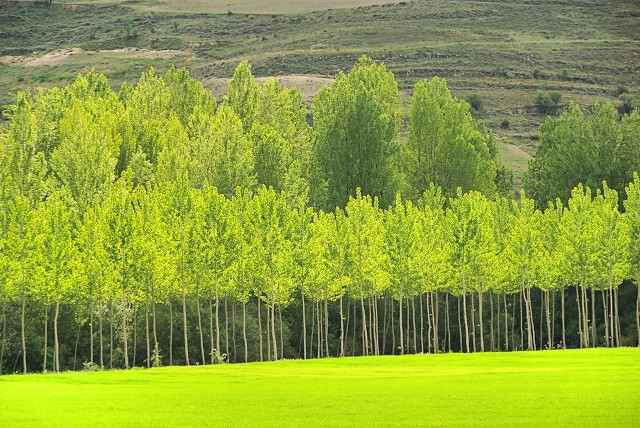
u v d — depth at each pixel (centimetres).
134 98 18412
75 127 14062
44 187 13038
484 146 18362
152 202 11700
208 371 8256
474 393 6053
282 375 7744
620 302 15450
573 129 18700
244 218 11538
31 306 11850
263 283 11500
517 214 14350
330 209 15850
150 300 11494
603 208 12331
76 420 5181
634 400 5659
